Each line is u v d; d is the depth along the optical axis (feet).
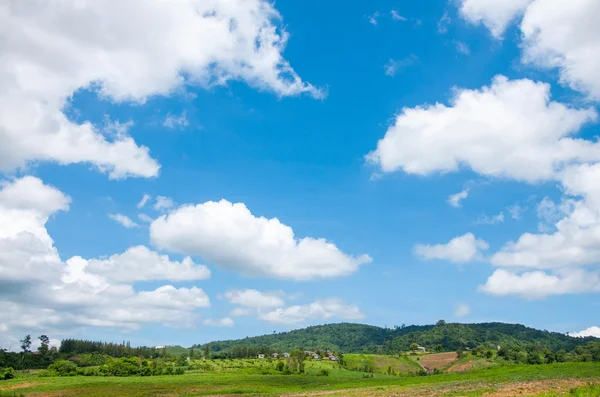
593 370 303.27
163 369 611.06
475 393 198.59
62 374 541.34
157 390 360.28
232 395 305.94
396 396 219.00
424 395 212.23
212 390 357.20
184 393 338.13
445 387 251.39
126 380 461.78
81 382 428.97
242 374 590.14
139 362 615.98
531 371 345.31
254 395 300.40
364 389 297.12
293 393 306.35
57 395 333.21
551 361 602.44
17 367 641.40
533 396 166.40
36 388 374.63
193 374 579.89
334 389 330.75
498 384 241.55
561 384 211.61
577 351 620.49
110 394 335.67
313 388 363.56
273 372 629.51
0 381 450.30
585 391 161.38
